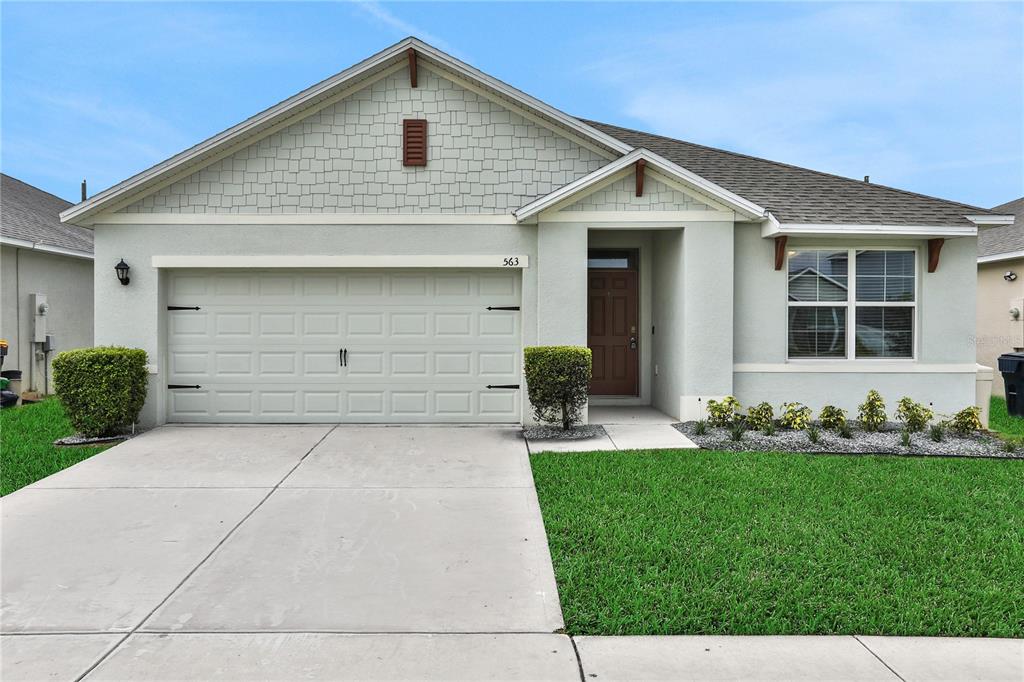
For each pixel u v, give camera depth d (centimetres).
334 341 966
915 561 458
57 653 341
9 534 517
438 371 969
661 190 932
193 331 961
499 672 323
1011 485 639
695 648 347
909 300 988
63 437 877
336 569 451
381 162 945
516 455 773
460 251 946
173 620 378
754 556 463
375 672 323
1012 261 1373
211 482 663
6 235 1270
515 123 950
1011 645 353
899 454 764
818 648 348
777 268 964
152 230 937
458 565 457
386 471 705
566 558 462
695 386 945
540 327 932
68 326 1508
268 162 941
